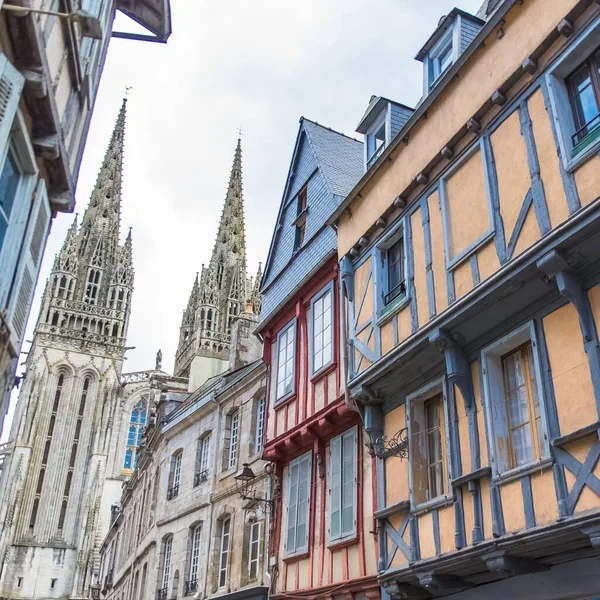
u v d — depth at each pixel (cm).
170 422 2544
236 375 2180
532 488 837
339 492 1333
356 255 1358
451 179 1094
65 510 8188
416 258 1141
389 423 1199
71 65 1038
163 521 2369
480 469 914
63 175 991
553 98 912
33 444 8344
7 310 859
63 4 954
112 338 9250
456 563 928
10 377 917
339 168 1780
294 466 1538
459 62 1092
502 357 980
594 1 875
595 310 820
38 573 7725
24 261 896
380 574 1091
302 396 1514
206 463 2203
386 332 1191
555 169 883
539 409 888
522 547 832
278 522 1541
